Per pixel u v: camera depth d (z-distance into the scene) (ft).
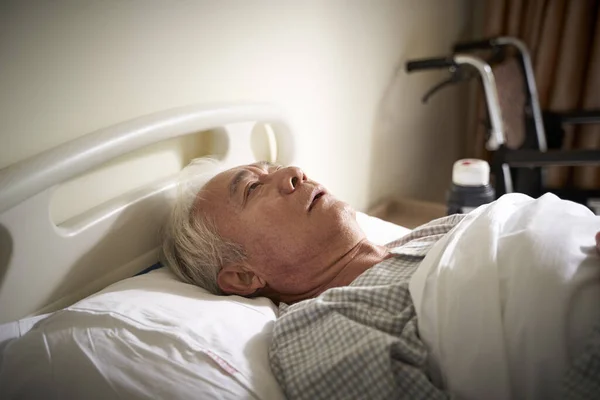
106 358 2.14
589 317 1.96
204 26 3.44
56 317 2.33
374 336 2.09
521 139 6.50
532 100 6.42
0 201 2.13
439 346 2.11
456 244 2.48
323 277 2.95
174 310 2.42
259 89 4.04
